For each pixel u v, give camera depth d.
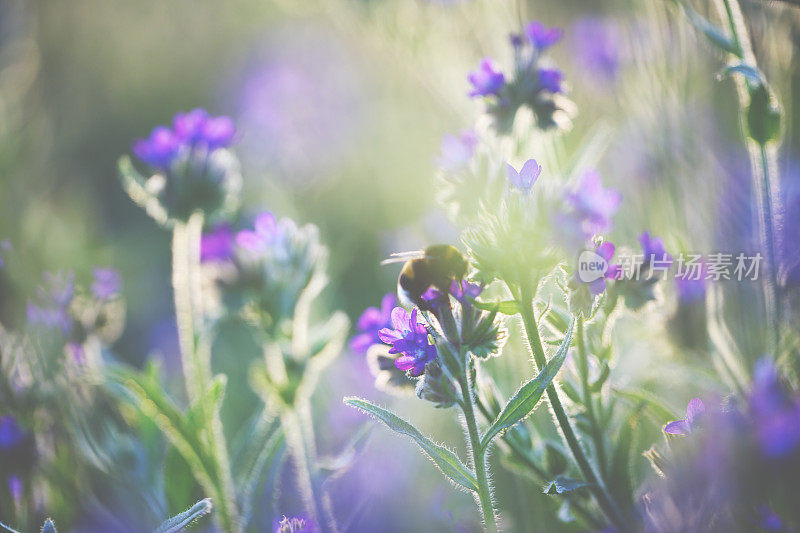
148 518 0.55
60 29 1.25
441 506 0.54
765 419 0.42
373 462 0.56
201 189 0.55
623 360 0.53
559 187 0.44
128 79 1.31
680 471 0.43
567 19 0.58
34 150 0.96
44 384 0.55
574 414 0.46
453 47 0.58
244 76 1.28
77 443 0.56
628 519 0.45
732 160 0.51
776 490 0.42
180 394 0.72
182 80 1.34
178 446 0.52
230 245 0.54
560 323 0.46
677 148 0.52
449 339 0.43
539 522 0.51
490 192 0.46
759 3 0.49
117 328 0.58
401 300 0.44
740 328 0.49
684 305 0.51
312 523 0.50
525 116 0.51
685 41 0.53
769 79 0.51
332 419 0.63
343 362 0.67
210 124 0.55
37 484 0.53
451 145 0.49
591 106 0.57
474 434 0.43
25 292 0.66
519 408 0.43
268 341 0.54
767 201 0.47
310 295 0.54
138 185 0.56
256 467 0.52
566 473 0.46
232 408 0.68
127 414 0.59
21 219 0.83
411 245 0.84
